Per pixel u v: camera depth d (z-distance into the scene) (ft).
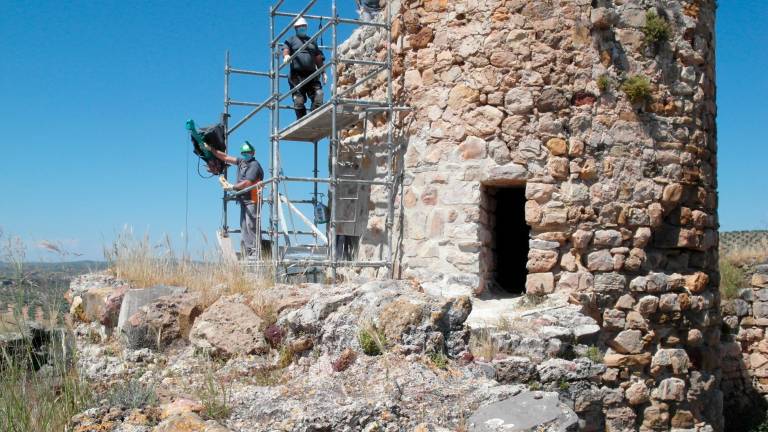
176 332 29.55
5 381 21.15
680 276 37.17
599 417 28.63
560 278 35.19
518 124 35.45
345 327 25.18
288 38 46.68
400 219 38.22
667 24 37.09
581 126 35.65
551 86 35.55
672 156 37.19
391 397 21.03
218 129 48.98
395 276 38.14
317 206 47.67
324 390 21.97
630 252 36.06
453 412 20.68
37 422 19.53
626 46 36.63
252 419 20.29
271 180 38.52
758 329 53.88
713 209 40.42
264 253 42.60
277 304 29.14
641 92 36.06
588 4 36.01
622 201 35.99
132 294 31.37
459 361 24.45
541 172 35.35
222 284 31.89
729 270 55.72
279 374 25.25
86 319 33.65
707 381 37.32
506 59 35.73
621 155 36.14
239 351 27.20
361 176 42.60
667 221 37.45
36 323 27.14
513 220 41.55
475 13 36.37
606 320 35.29
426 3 37.68
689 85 38.11
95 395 22.16
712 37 40.57
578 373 27.78
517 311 33.30
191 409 20.21
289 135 47.62
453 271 35.91
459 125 36.29
